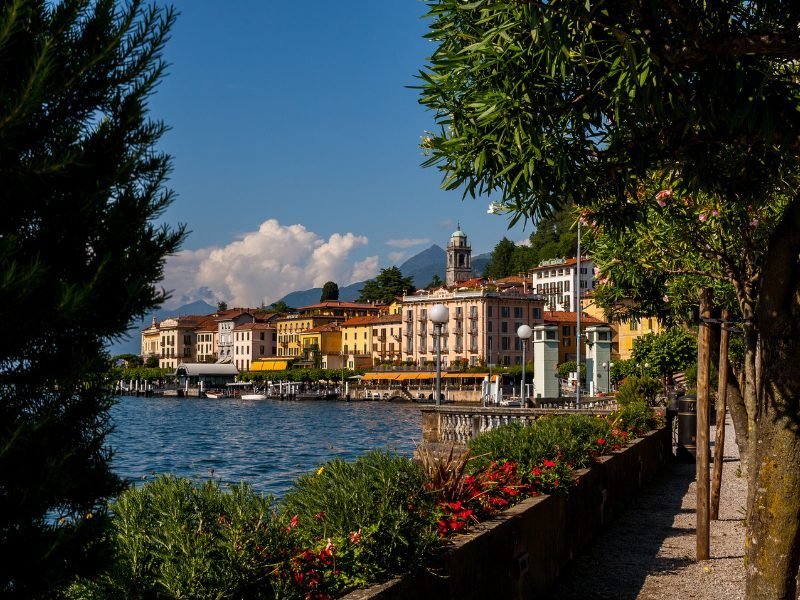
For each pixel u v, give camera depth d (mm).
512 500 8234
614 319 15422
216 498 4520
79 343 3143
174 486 4512
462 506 6918
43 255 3049
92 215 3104
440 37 6184
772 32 5320
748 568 5391
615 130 6594
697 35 5324
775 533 5219
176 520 4211
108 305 3141
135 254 3193
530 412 20469
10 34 2781
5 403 3004
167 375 190125
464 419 21172
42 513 2984
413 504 5676
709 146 6867
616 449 14070
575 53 5852
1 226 3000
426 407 21781
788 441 5188
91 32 3170
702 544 10070
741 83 5395
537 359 33969
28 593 2910
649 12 5355
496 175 6141
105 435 3275
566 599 8141
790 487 5188
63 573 3004
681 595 8297
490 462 9172
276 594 4082
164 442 59469
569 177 6305
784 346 5230
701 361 10359
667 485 17516
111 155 3215
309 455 48281
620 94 5602
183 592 3850
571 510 9711
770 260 5316
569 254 173625
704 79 5707
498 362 136250
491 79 5945
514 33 5660
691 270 12445
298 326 184750
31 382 3021
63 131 3043
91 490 3174
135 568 3941
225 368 184875
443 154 6258
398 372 138625
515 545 7227
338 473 5664
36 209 3066
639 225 11797
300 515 5426
